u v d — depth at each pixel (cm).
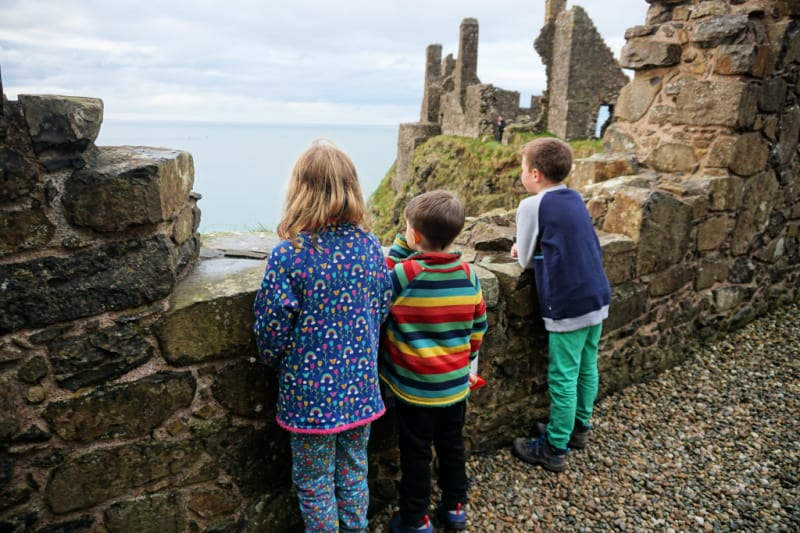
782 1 360
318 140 162
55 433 150
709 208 349
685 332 358
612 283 297
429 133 2542
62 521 158
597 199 326
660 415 299
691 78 374
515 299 246
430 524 208
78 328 146
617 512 226
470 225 315
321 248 154
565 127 1883
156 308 155
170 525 173
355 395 161
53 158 134
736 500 233
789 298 449
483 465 254
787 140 396
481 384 213
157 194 147
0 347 138
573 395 242
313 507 167
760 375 337
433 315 184
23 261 136
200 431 171
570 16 1798
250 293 168
